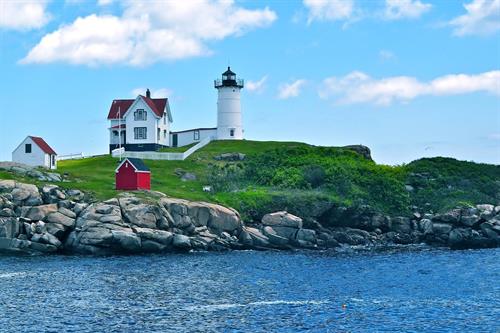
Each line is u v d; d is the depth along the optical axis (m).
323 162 121.75
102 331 46.97
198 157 128.50
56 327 47.91
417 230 107.62
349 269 75.00
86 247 85.25
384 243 104.06
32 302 55.75
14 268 73.56
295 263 79.69
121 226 86.88
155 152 129.00
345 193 110.94
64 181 102.00
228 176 116.62
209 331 47.31
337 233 102.62
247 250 93.75
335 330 47.91
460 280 68.00
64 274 69.62
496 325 49.25
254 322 49.88
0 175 96.94
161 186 107.94
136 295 59.03
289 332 47.31
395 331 47.72
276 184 114.81
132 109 135.62
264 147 137.50
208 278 68.06
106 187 99.88
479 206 108.31
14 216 86.81
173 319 50.56
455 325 49.34
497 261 82.31
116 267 74.75
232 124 144.50
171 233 89.44
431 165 129.50
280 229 97.25
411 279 68.50
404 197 114.50
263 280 67.19
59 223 87.31
